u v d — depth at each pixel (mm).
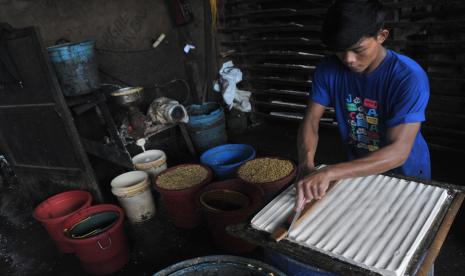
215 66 5219
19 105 3328
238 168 3174
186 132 4457
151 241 3098
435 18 3551
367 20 1260
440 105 3832
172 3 4559
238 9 4941
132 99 3766
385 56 1526
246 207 2494
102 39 4152
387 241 1174
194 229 3168
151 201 3398
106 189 4086
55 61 3111
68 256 3061
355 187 1500
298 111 4992
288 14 4328
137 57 4465
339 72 1708
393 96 1518
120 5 4211
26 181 3832
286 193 1520
